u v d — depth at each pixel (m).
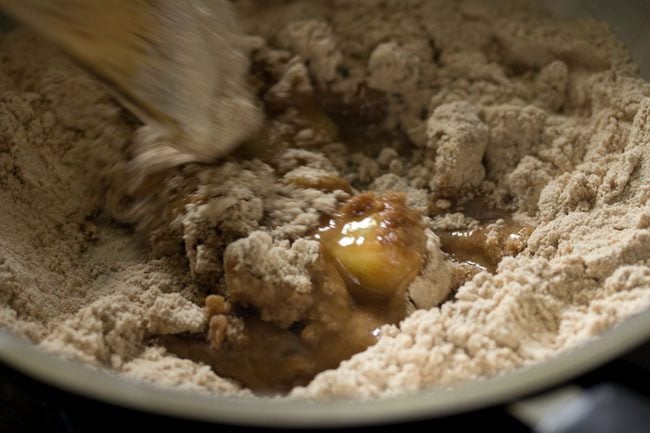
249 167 0.46
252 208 0.44
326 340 0.42
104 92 0.47
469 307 0.41
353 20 0.52
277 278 0.42
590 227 0.44
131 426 0.33
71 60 0.41
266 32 0.51
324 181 0.46
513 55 0.51
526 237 0.45
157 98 0.41
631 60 0.49
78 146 0.46
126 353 0.40
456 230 0.46
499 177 0.47
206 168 0.45
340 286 0.42
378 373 0.38
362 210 0.44
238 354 0.41
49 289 0.42
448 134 0.47
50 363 0.34
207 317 0.42
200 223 0.43
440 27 0.52
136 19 0.39
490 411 0.33
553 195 0.45
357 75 0.50
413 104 0.50
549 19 0.51
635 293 0.39
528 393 0.33
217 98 0.43
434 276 0.43
